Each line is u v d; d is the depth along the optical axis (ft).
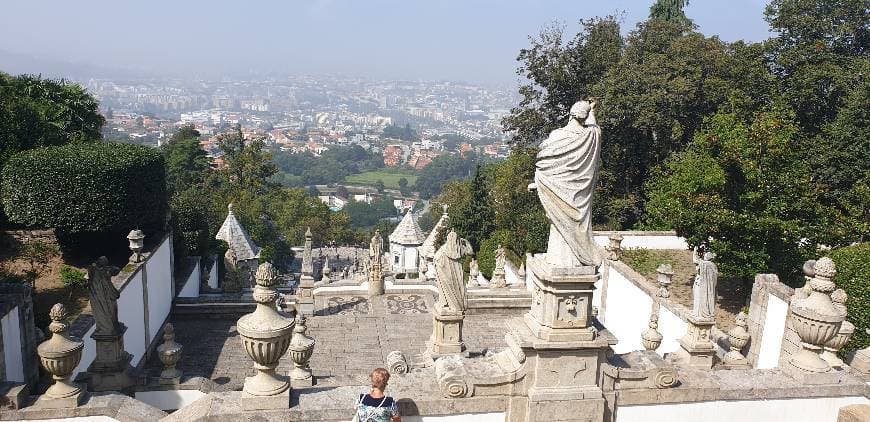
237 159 214.69
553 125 137.90
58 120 99.50
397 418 27.94
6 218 76.64
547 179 28.66
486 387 30.32
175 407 48.80
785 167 69.10
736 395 33.37
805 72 107.14
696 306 50.90
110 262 74.13
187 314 81.92
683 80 112.37
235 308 82.69
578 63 134.92
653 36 131.54
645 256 99.25
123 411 34.65
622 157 132.57
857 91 95.14
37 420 33.99
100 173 69.62
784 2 115.65
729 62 114.73
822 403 34.42
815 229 67.41
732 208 70.33
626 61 125.29
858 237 83.15
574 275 28.81
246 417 28.32
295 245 235.20
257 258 129.08
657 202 85.81
